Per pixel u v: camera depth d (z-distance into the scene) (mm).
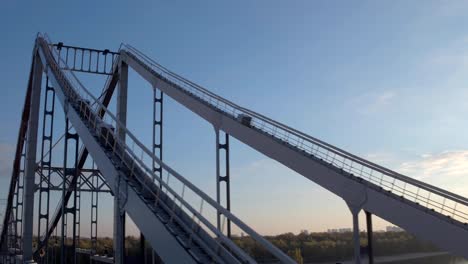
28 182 43156
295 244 114688
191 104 37688
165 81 41062
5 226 62062
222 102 34750
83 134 27094
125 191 19781
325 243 115625
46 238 41875
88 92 28641
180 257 14961
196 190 14922
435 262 90500
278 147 31859
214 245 14750
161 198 18250
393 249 109062
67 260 48156
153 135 41969
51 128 42656
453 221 23906
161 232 16359
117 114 46969
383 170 27062
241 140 33844
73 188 34219
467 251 22969
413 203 25656
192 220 16281
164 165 17078
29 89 48594
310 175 30156
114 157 22516
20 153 54750
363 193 27531
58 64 37969
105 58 48625
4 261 62531
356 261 27594
